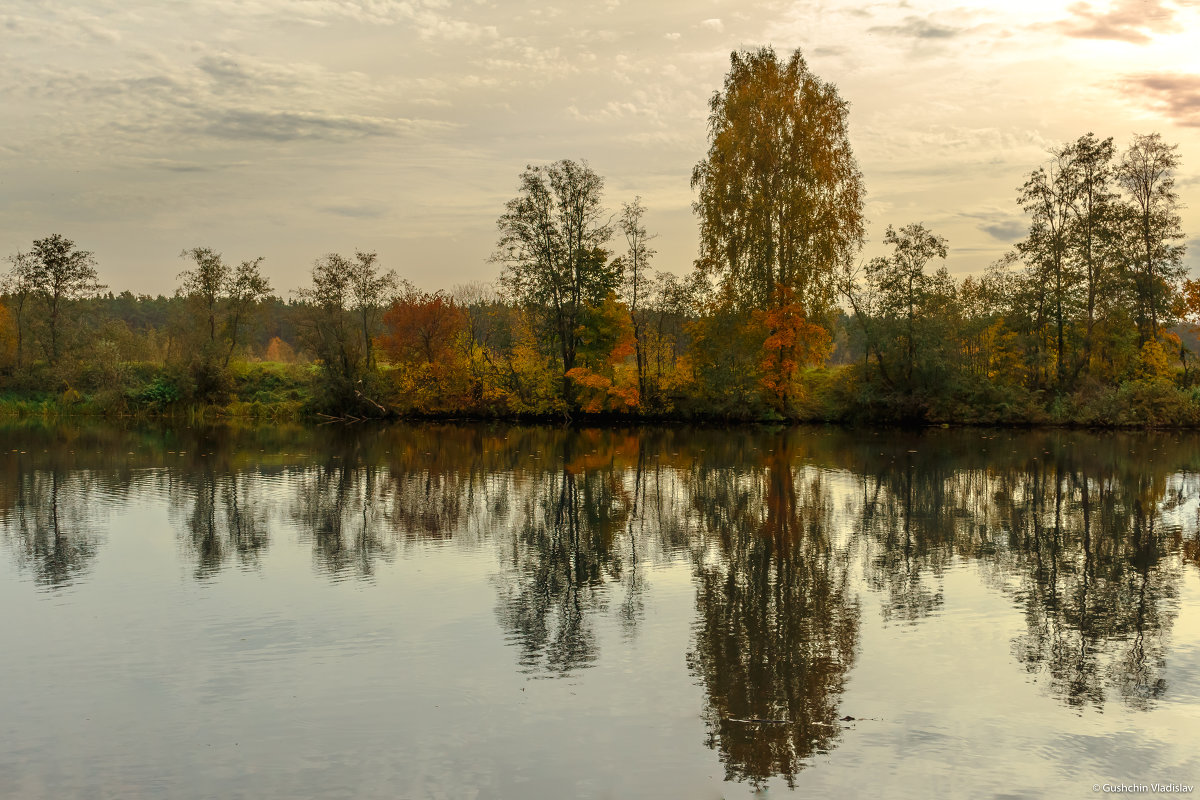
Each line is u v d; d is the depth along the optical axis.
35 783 9.86
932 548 21.31
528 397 64.44
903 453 42.66
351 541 21.75
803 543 21.78
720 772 10.04
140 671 13.01
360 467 36.66
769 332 56.47
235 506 26.59
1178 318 62.31
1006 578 18.52
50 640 14.33
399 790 9.67
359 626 15.05
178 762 10.31
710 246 56.53
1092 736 11.01
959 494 29.56
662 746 10.66
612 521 24.59
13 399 67.81
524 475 34.31
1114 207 57.22
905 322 58.00
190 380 67.44
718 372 59.31
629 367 64.75
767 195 54.62
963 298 60.97
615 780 9.86
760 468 36.59
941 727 11.23
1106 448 45.25
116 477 32.81
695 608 16.25
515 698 12.03
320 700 11.99
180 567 19.05
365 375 66.88
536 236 62.12
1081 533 23.12
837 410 60.97
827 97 55.38
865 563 19.73
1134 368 60.00
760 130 54.50
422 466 37.06
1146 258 58.50
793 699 12.05
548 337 64.50
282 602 16.45
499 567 19.25
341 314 66.44
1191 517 25.53
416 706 11.80
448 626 15.09
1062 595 17.22
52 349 69.25
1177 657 13.80
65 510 25.69
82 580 17.94
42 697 12.10
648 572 18.86
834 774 10.01
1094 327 59.47
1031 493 29.91
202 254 69.25
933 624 15.38
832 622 15.41
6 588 17.34
